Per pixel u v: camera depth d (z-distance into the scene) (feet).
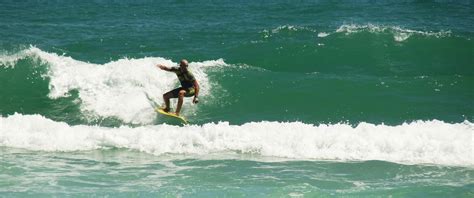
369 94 184.85
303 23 310.86
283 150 136.87
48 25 306.76
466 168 124.77
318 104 179.73
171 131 144.87
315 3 400.67
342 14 346.33
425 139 137.39
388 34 241.55
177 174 122.01
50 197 106.63
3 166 125.59
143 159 132.98
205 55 229.86
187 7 390.01
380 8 374.22
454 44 235.20
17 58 200.13
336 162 130.21
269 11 360.69
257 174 121.90
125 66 190.70
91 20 327.67
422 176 119.96
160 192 110.73
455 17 338.75
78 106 179.01
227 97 184.75
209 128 144.66
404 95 184.03
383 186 114.01
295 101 181.98
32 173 121.19
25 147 140.46
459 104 177.06
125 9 380.78
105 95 181.37
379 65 219.82
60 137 144.36
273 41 241.96
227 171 124.06
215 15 345.72
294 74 199.31
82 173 122.01
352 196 108.17
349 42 236.43
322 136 139.64
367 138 139.03
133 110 173.17
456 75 203.10
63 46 249.14
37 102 183.32
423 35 240.73
